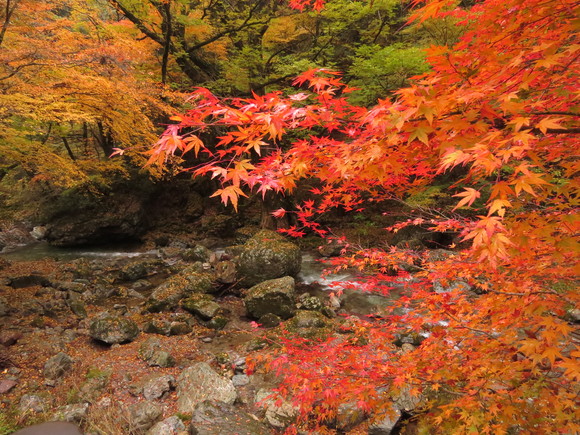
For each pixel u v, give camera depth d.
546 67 1.30
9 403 4.59
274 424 4.23
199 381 4.96
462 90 1.36
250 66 12.41
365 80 10.32
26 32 7.09
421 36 11.52
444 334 2.48
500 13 1.50
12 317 7.01
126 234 14.32
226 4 13.73
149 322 7.05
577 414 1.85
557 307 2.03
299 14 13.24
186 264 11.44
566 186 1.51
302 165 1.84
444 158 1.28
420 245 10.04
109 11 13.40
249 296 7.73
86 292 8.90
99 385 5.07
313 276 10.17
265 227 13.88
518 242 1.53
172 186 15.57
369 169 1.69
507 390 2.16
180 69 12.95
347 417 4.03
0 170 10.46
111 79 7.23
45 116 6.37
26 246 14.32
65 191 13.78
